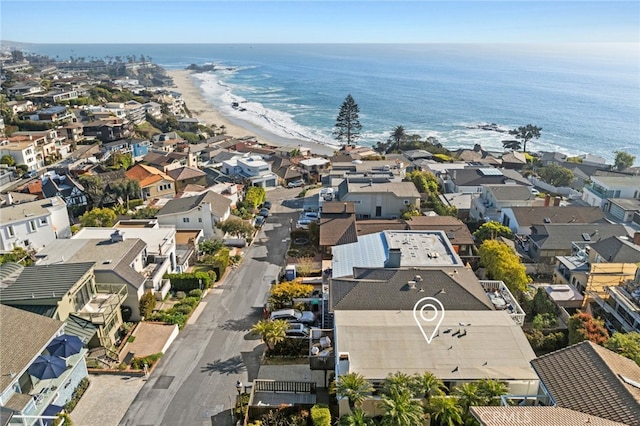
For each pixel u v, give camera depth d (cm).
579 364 2391
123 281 4091
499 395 2570
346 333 3052
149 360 3553
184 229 6225
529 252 5728
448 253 4569
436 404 2539
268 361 3650
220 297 4750
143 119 17800
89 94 19950
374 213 6694
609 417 2044
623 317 3794
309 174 10012
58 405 2983
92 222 6519
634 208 6562
